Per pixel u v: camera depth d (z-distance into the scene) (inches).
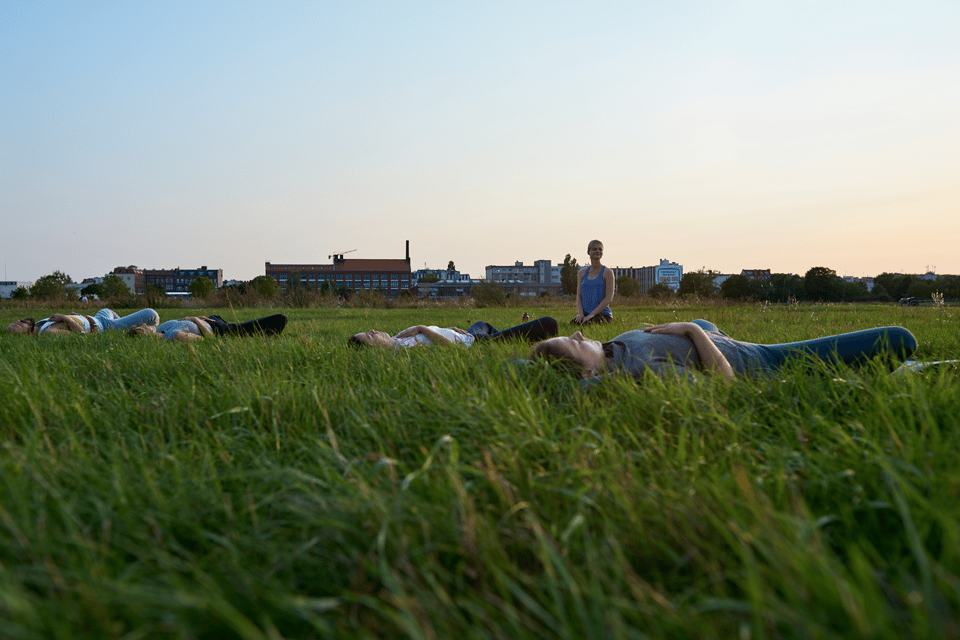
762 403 85.8
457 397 89.0
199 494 54.1
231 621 32.5
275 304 1044.5
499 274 6806.1
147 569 41.8
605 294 322.3
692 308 793.6
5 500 50.3
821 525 47.4
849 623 31.2
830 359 111.8
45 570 39.6
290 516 52.7
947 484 46.2
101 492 53.6
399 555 43.0
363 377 119.6
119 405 93.4
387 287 5428.2
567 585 37.1
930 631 29.2
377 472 56.6
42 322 262.5
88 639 33.7
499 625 35.9
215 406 93.0
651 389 87.7
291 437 79.4
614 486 51.4
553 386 100.0
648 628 33.9
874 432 65.1
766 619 31.9
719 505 46.6
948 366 102.7
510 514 48.0
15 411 87.9
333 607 39.1
